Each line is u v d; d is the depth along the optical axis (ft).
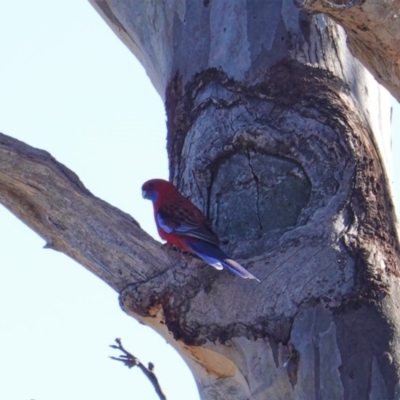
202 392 36.78
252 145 38.86
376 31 33.50
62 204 36.63
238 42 40.98
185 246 37.06
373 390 33.35
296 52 40.11
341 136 38.04
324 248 35.27
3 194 37.17
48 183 36.78
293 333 34.14
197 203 39.65
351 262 34.99
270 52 40.29
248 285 34.91
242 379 35.01
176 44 43.27
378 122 40.42
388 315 34.27
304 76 39.58
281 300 34.55
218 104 40.19
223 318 34.76
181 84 42.37
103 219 36.32
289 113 38.91
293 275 34.86
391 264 35.50
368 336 33.91
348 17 33.27
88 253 36.40
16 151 36.86
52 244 37.47
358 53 35.55
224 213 38.60
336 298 34.40
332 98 39.06
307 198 37.58
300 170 38.09
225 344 34.73
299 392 33.83
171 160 42.24
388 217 37.06
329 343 33.91
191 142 40.57
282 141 38.40
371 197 36.86
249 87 39.96
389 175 38.99
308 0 32.65
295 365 33.96
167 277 35.37
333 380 33.58
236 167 39.04
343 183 37.01
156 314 35.37
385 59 34.65
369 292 34.45
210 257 35.01
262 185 38.34
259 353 34.32
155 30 45.73
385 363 33.60
